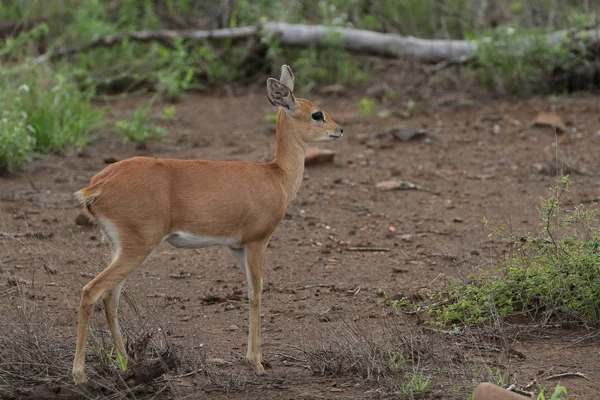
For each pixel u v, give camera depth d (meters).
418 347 8.71
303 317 10.00
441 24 24.39
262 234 8.43
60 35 23.50
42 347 8.48
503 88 21.22
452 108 20.44
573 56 20.73
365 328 9.53
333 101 21.45
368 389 7.98
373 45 22.11
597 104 20.06
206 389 7.93
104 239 12.16
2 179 15.19
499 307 9.78
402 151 17.39
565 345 9.00
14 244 12.13
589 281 9.54
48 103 17.23
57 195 14.41
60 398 7.57
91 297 7.64
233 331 9.59
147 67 22.59
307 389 7.98
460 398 7.63
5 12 24.47
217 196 8.08
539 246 10.00
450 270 11.42
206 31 22.81
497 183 15.34
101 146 17.47
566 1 24.03
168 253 12.25
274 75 22.84
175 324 9.75
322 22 23.83
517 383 8.02
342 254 12.22
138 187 7.76
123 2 25.52
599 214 13.07
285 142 9.05
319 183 15.49
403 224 13.44
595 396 7.73
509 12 23.77
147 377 7.83
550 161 16.12
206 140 18.09
